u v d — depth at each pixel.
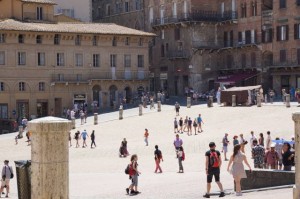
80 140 88.62
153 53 151.38
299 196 20.31
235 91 103.25
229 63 140.38
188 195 38.44
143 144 79.06
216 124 88.56
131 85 135.25
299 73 122.94
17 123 118.12
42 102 125.38
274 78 128.50
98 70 131.12
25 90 123.38
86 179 55.50
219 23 141.25
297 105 97.50
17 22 124.50
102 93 131.62
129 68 134.88
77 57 129.00
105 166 66.19
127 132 92.00
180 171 56.78
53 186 15.45
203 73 140.50
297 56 123.31
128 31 134.88
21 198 17.61
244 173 32.28
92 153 76.94
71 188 48.59
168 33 146.25
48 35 124.75
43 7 132.25
